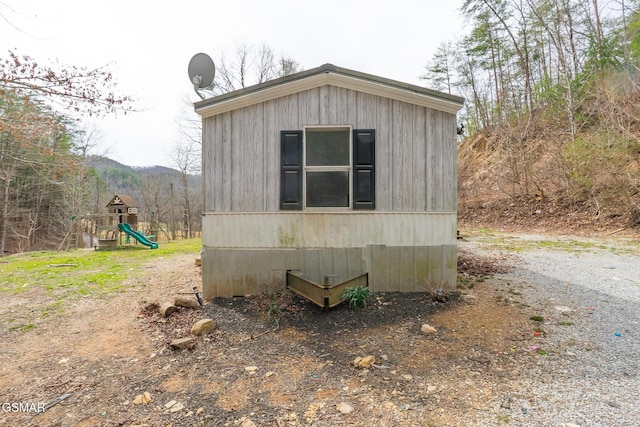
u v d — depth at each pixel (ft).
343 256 13.65
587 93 34.53
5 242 53.98
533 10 43.62
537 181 35.60
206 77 17.13
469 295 13.29
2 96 16.49
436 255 13.60
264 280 13.84
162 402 7.18
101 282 17.67
